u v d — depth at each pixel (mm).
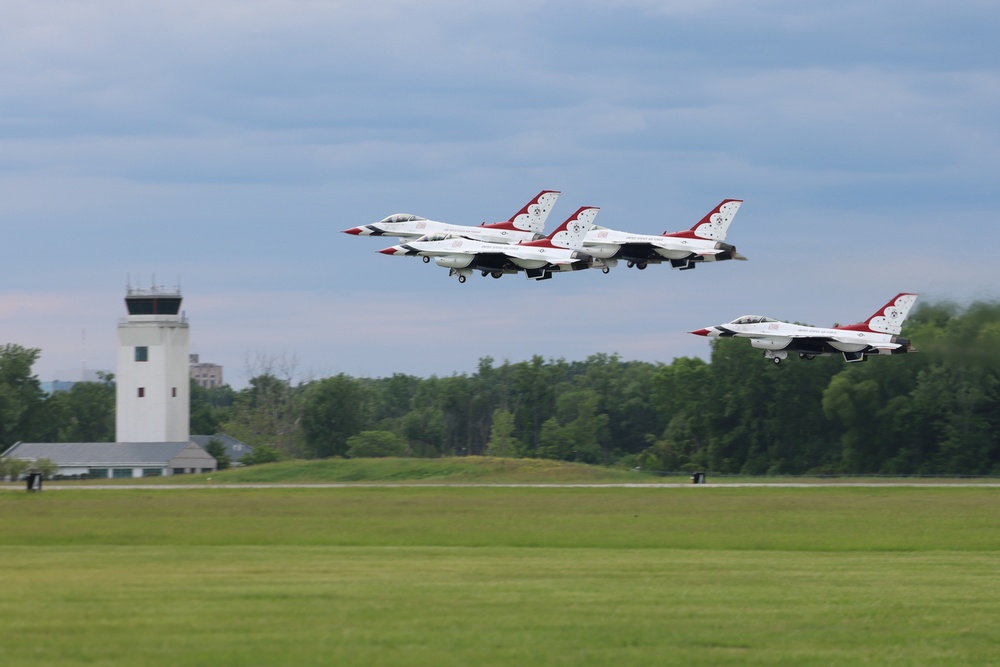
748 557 130750
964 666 73500
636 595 94188
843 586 102875
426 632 77250
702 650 74875
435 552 132000
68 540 147500
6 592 91312
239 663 68500
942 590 101375
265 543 145625
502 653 72250
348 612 83312
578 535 158250
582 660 71312
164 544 142875
